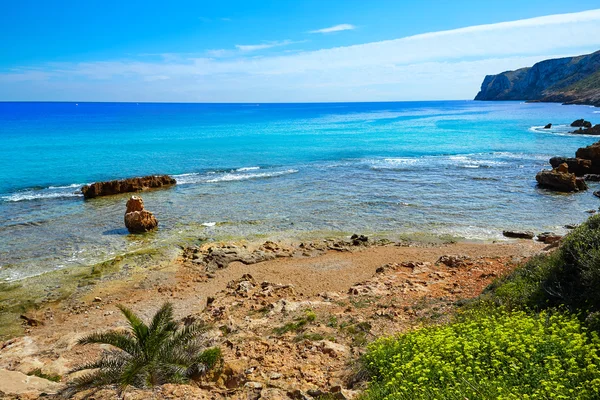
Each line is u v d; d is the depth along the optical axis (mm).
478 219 28703
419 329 9852
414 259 21719
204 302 17734
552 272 10695
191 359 9969
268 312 14336
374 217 29406
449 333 8477
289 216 29688
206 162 53000
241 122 123125
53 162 51562
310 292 17859
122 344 10242
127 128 98625
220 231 26609
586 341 7445
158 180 39375
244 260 21844
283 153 60344
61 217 29469
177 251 23250
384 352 8578
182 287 19188
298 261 21969
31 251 23203
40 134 82625
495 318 9906
